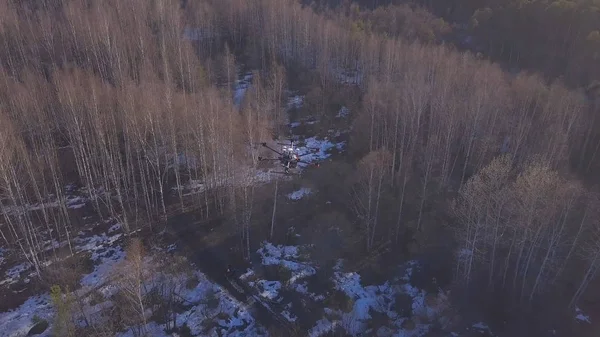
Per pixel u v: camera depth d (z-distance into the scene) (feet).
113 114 163.84
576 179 165.68
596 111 186.70
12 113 158.51
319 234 156.76
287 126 211.00
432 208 160.86
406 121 176.35
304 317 135.13
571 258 138.62
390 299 140.97
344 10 300.20
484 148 162.91
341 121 215.72
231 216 163.32
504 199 125.70
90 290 136.36
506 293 138.21
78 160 165.48
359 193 164.96
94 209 163.84
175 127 165.58
